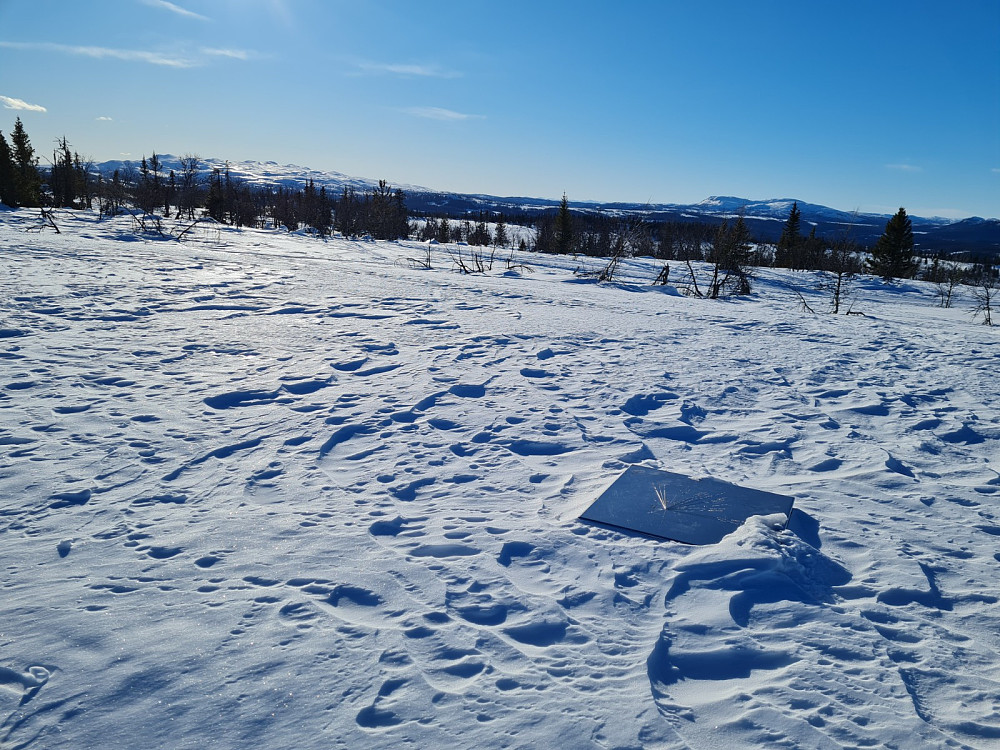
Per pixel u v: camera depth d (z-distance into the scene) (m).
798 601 3.06
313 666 2.42
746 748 2.12
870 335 11.97
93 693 2.23
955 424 6.13
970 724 2.26
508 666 2.49
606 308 13.31
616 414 6.03
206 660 2.43
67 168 52.84
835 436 5.70
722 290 21.84
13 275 10.52
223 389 5.94
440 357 7.66
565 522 3.81
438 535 3.55
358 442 4.96
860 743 2.15
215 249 20.20
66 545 3.25
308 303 10.73
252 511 3.73
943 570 3.43
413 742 2.08
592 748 2.08
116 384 5.87
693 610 2.96
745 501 4.15
